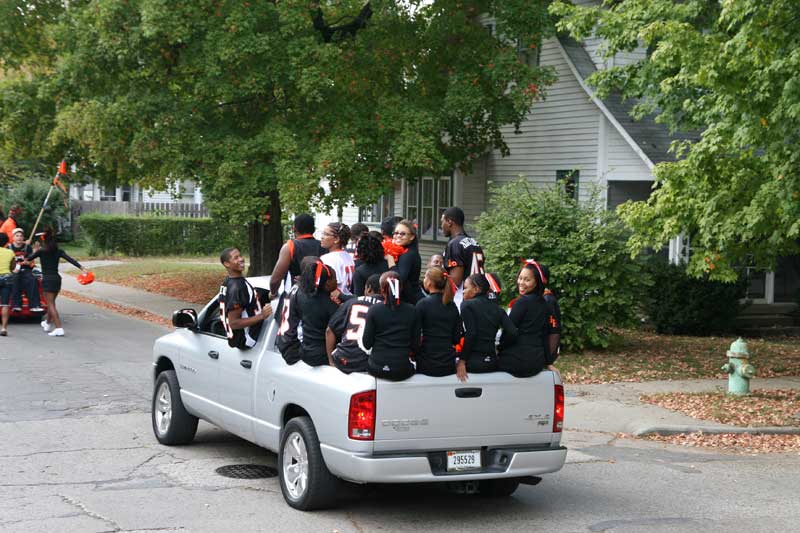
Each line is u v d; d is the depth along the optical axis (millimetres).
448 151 24000
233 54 19797
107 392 13555
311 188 19812
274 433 8672
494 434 8000
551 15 21984
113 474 9281
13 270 19906
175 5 19984
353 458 7527
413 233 10422
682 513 8391
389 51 22438
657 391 14398
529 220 17719
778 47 12516
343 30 22641
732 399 13773
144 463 9750
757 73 12219
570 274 17328
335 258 9688
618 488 9281
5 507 8078
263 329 9141
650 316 21453
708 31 17672
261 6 20438
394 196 31938
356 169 20719
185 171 20797
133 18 21000
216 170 20656
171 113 20891
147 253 43062
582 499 8844
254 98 21734
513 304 8461
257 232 25984
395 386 7605
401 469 7547
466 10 22688
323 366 8141
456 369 7910
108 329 20703
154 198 50781
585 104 23266
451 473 7797
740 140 12648
